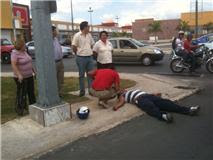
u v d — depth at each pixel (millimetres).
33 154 5668
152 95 7723
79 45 9203
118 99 8336
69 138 6309
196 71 15062
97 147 5852
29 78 7957
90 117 7473
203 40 24031
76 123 7098
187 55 14297
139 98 7707
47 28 7113
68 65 20766
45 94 7109
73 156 5531
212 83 11578
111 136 6348
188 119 7117
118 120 7234
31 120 7320
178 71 14773
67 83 12117
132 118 7324
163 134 6297
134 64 19219
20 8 38250
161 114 7086
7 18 35969
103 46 9148
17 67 7695
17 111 7750
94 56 9328
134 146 5793
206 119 7074
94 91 8102
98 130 6684
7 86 11945
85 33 9188
